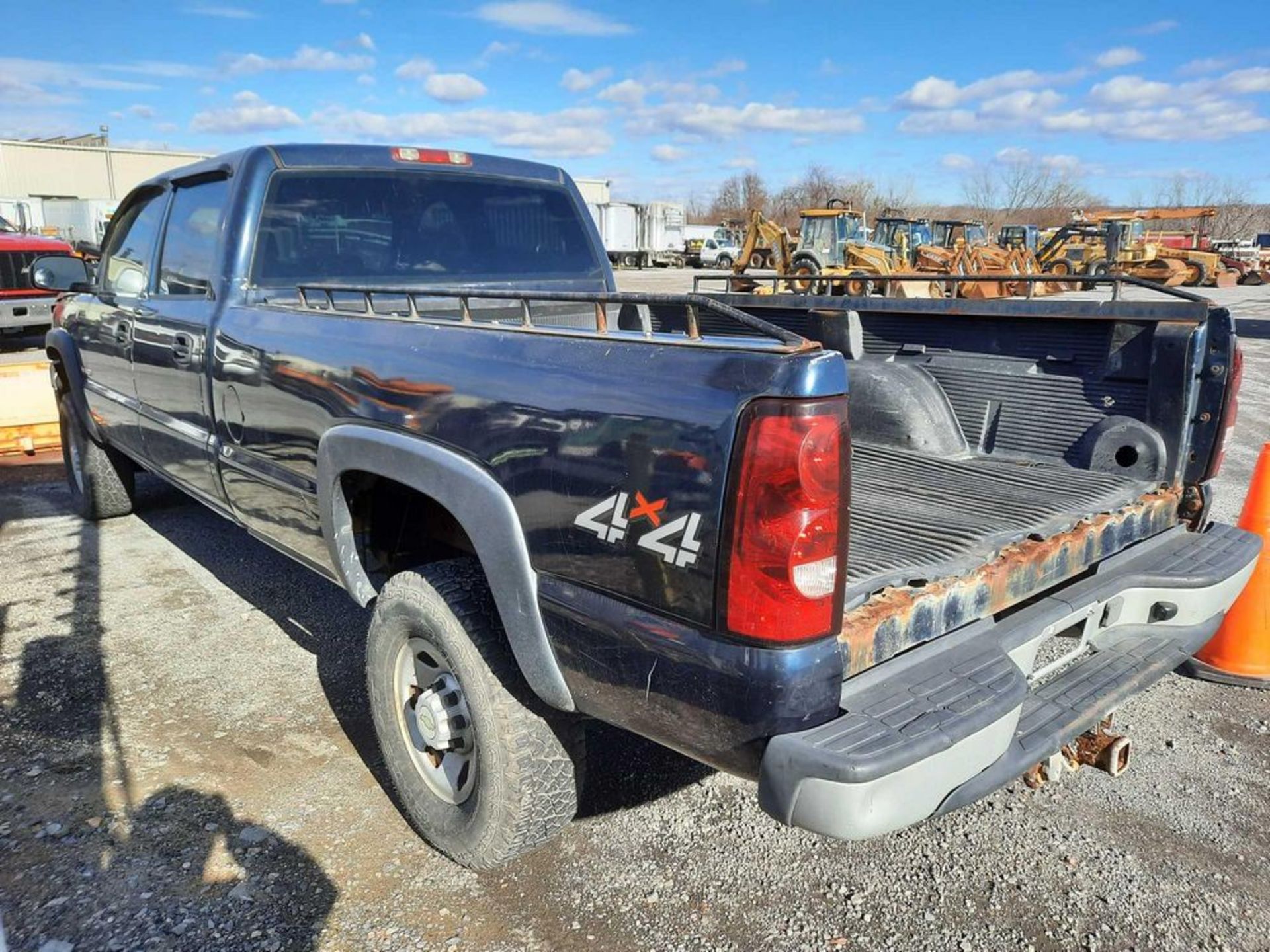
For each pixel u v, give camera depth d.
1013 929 2.58
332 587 4.93
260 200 3.76
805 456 1.82
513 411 2.30
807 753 1.82
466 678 2.54
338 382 2.90
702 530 1.91
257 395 3.36
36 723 3.54
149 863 2.77
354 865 2.79
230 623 4.47
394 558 3.20
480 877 2.76
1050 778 2.75
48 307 13.64
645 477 2.01
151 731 3.50
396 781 2.92
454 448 2.47
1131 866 2.85
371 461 2.75
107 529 5.90
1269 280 40.25
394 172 4.12
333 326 3.02
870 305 3.86
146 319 4.32
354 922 2.57
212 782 3.18
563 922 2.59
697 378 1.97
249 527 3.80
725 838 2.97
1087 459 3.34
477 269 4.37
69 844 2.84
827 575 1.88
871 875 2.80
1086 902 2.69
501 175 4.46
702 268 53.22
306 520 3.26
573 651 2.21
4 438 7.89
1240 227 83.25
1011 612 2.57
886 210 35.88
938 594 2.20
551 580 2.25
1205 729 3.67
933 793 1.91
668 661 2.00
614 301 2.16
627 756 3.43
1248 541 3.11
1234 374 3.03
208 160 4.10
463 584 2.61
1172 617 2.85
